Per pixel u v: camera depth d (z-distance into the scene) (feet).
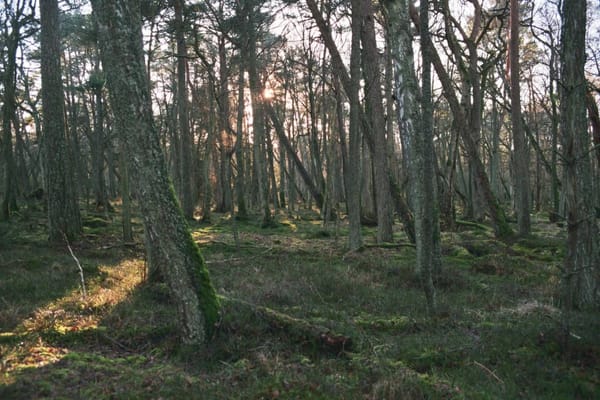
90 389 14.92
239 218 81.97
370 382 16.33
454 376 17.13
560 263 40.75
